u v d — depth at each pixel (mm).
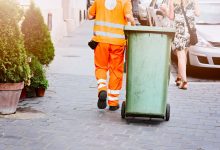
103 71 7461
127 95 6895
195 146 6027
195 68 12141
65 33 19016
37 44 9633
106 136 6309
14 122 6816
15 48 7000
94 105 8008
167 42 6766
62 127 6664
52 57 10055
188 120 7266
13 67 6992
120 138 6242
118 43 7312
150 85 6820
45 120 6977
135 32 6758
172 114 7594
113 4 7312
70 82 9969
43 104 7961
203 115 7605
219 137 6461
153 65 6793
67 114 7371
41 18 9734
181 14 9680
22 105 7840
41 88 8430
